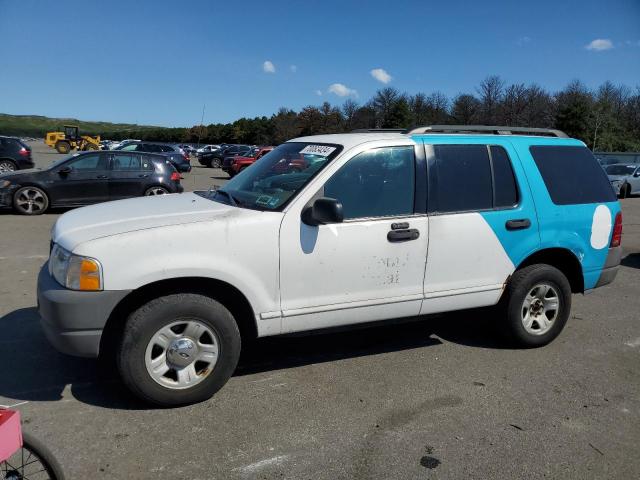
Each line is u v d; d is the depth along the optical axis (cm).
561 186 471
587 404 378
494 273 442
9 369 405
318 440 322
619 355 470
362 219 389
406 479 288
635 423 354
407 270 405
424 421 348
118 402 360
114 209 392
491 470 298
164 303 338
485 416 357
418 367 432
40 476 261
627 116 6181
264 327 369
